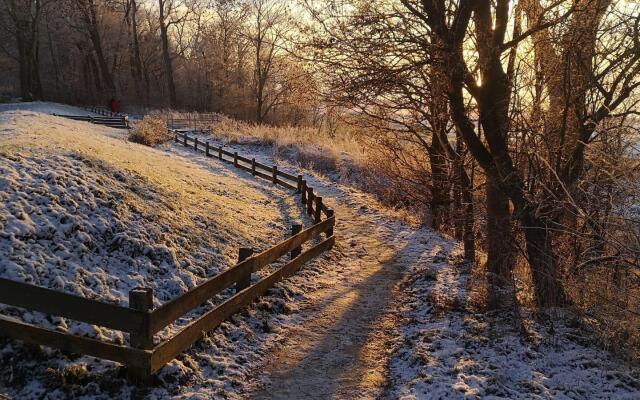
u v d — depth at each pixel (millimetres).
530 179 8555
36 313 6055
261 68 54406
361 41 8820
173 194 11258
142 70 61844
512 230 8914
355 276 10281
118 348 5402
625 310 6531
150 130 25000
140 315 5375
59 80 57094
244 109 57625
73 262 7168
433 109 11148
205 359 6348
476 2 8156
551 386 5633
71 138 13203
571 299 7684
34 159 9484
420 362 6320
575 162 8164
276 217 13844
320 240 12297
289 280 9344
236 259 9641
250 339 7066
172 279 7883
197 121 40750
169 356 5723
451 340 6832
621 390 5578
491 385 5566
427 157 16703
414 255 12039
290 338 7309
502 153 8422
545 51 8633
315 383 6094
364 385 6059
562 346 6660
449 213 15172
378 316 8203
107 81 53969
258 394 5832
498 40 8086
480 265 10711
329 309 8438
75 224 7785
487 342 6715
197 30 61781
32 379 5379
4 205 7527
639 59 7758
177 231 9359
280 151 28312
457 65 8164
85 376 5500
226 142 30922
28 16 49906
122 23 59625
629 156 8234
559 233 8406
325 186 20438
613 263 7629
